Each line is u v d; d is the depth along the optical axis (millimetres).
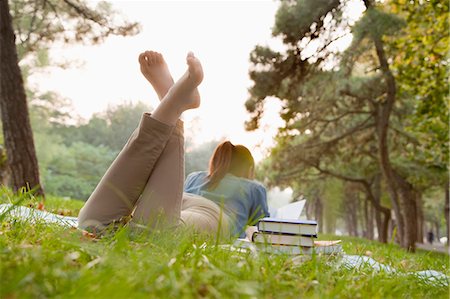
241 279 1523
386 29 12461
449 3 11203
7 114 8117
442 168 21094
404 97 18812
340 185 30703
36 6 10953
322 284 1573
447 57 12508
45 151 35094
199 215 2984
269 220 2484
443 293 2084
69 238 1818
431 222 53562
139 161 2598
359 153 22859
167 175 2674
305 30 13961
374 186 29703
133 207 2709
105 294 1072
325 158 23281
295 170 23578
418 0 11984
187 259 1693
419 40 12312
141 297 1129
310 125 19297
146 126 2584
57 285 1207
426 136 17141
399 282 1934
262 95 15656
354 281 1869
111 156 46844
